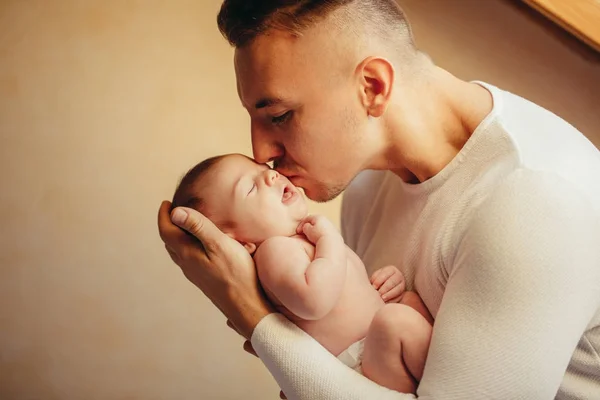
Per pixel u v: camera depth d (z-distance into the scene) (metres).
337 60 1.05
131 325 2.40
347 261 1.21
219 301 1.16
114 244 2.44
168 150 2.51
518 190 0.94
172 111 2.54
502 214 0.93
